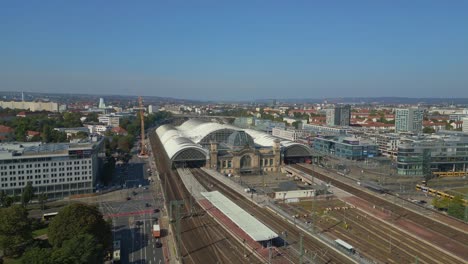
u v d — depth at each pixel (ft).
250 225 471.62
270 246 424.87
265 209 606.96
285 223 541.75
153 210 619.67
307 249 449.48
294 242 471.62
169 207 596.70
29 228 456.86
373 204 635.25
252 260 419.95
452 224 537.24
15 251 443.32
